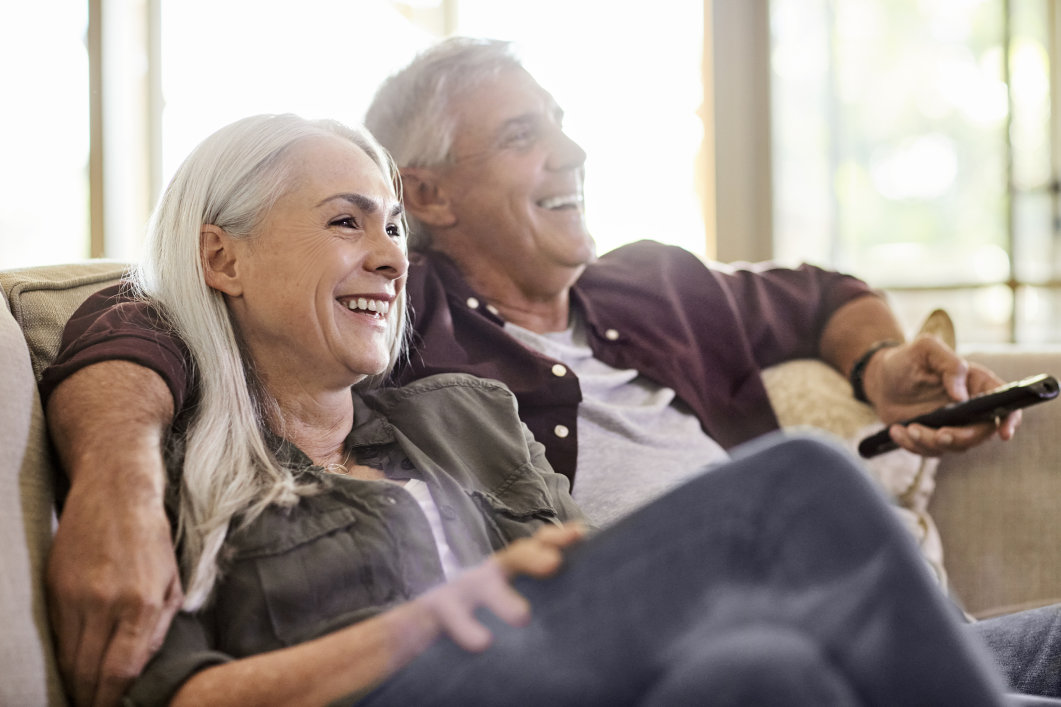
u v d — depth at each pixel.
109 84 3.31
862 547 0.73
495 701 0.76
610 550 0.77
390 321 1.33
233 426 1.09
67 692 0.92
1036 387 1.49
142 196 3.48
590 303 1.69
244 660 0.90
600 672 0.75
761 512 0.75
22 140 3.29
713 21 3.47
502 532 1.22
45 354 1.18
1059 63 3.09
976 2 3.19
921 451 1.63
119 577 0.89
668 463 1.52
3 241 3.28
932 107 3.27
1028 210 3.13
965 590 1.66
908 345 1.68
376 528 1.08
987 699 0.70
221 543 1.01
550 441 1.46
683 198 3.61
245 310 1.17
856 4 3.36
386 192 1.24
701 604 0.74
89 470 0.95
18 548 0.92
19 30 3.28
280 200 1.17
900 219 3.32
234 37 3.57
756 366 1.76
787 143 3.46
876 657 0.70
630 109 3.60
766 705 0.69
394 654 0.84
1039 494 1.66
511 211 1.62
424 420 1.28
